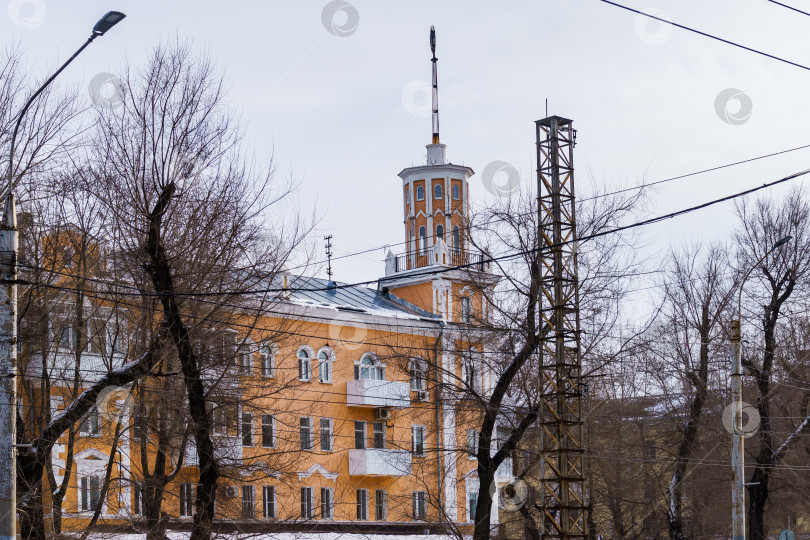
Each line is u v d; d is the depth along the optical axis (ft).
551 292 108.06
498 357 120.16
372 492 158.10
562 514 103.30
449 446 149.89
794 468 141.08
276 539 110.63
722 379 142.20
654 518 145.38
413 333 167.84
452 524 125.49
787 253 139.54
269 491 141.69
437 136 193.77
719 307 138.72
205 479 81.87
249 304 103.60
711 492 145.69
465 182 192.34
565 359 108.17
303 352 154.10
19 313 88.79
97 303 97.91
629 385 141.28
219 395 94.79
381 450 156.56
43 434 76.59
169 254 88.38
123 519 104.99
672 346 142.00
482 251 116.16
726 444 143.84
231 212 92.58
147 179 88.74
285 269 95.55
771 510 168.76
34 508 76.74
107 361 101.76
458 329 125.08
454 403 124.36
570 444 106.01
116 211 88.89
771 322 138.31
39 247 92.84
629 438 140.46
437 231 188.55
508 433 119.65
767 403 135.54
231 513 96.63
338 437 156.15
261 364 111.14
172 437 95.09
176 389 91.86
